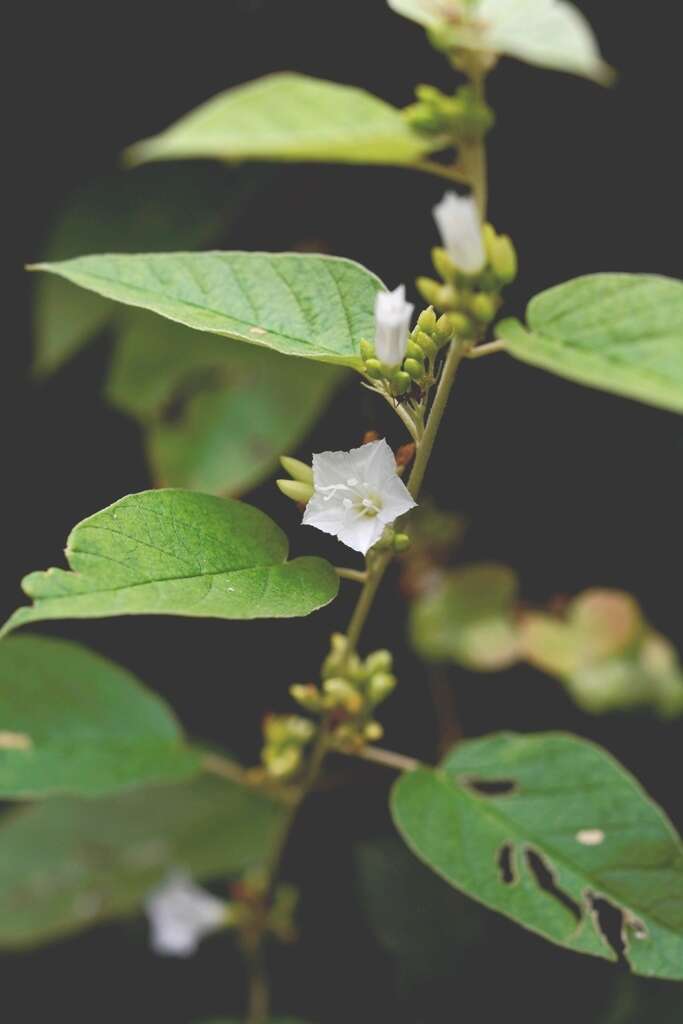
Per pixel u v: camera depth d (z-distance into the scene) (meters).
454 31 0.43
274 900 0.49
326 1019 0.53
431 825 0.42
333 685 0.43
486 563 0.53
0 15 0.50
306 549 0.48
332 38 0.51
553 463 0.53
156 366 0.48
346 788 0.53
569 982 0.50
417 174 0.50
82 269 0.40
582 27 0.43
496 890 0.41
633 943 0.41
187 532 0.39
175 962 0.54
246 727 0.54
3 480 0.53
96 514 0.39
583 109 0.51
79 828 0.51
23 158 0.51
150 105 0.51
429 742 0.53
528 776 0.43
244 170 0.50
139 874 0.51
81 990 0.54
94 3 0.50
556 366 0.38
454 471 0.52
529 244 0.51
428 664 0.52
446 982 0.50
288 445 0.47
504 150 0.51
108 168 0.50
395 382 0.39
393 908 0.50
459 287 0.39
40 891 0.51
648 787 0.52
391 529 0.41
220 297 0.40
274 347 0.39
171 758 0.46
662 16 0.50
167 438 0.48
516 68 0.50
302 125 0.45
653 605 0.53
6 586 0.53
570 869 0.41
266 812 0.52
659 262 0.51
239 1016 0.53
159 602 0.38
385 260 0.50
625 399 0.52
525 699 0.52
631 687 0.50
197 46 0.51
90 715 0.46
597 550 0.53
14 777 0.45
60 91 0.51
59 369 0.52
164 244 0.50
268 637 0.52
